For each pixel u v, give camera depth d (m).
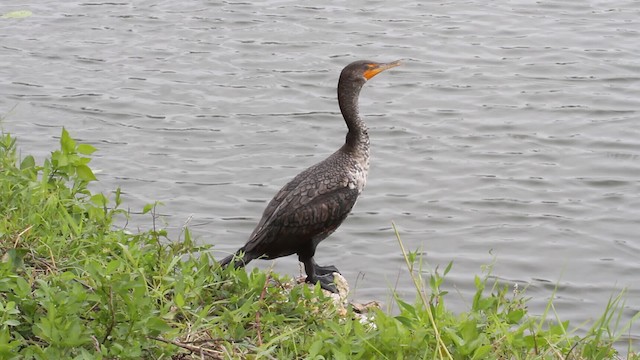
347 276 12.52
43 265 7.79
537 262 13.14
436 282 7.76
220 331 7.21
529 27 22.06
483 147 16.66
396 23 22.30
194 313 7.41
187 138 16.77
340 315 8.18
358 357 6.98
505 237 13.79
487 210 14.56
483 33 21.70
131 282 6.92
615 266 13.07
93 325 6.96
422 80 19.39
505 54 20.61
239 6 23.34
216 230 13.73
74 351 6.66
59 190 9.04
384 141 16.81
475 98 18.59
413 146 16.64
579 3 23.59
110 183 14.91
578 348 7.70
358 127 10.67
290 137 16.91
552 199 14.91
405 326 7.30
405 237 13.71
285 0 23.81
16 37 21.25
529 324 7.63
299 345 7.35
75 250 8.02
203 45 20.98
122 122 17.30
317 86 19.06
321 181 10.41
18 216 8.37
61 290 7.18
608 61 20.17
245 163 15.92
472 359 6.96
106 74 19.41
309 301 8.05
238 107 18.08
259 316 7.62
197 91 18.72
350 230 13.84
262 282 8.10
